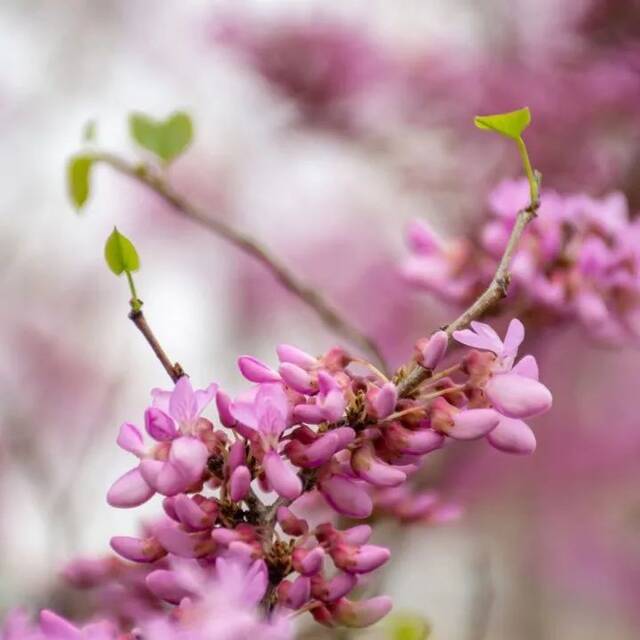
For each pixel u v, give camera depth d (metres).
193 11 1.43
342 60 1.26
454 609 1.30
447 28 1.31
